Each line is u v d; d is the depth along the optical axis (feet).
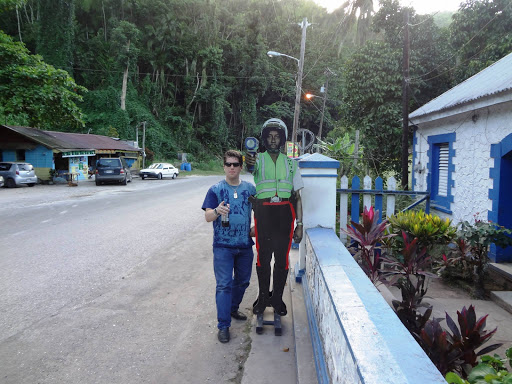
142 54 184.96
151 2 190.70
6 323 12.34
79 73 173.47
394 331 4.74
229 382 9.35
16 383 9.14
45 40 158.10
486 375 5.82
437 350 7.52
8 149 79.82
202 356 10.55
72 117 68.64
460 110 21.06
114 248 22.34
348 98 47.70
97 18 191.62
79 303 14.11
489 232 15.11
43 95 61.77
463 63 42.55
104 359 10.30
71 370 9.74
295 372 9.59
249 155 11.41
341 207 20.92
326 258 8.65
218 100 197.77
